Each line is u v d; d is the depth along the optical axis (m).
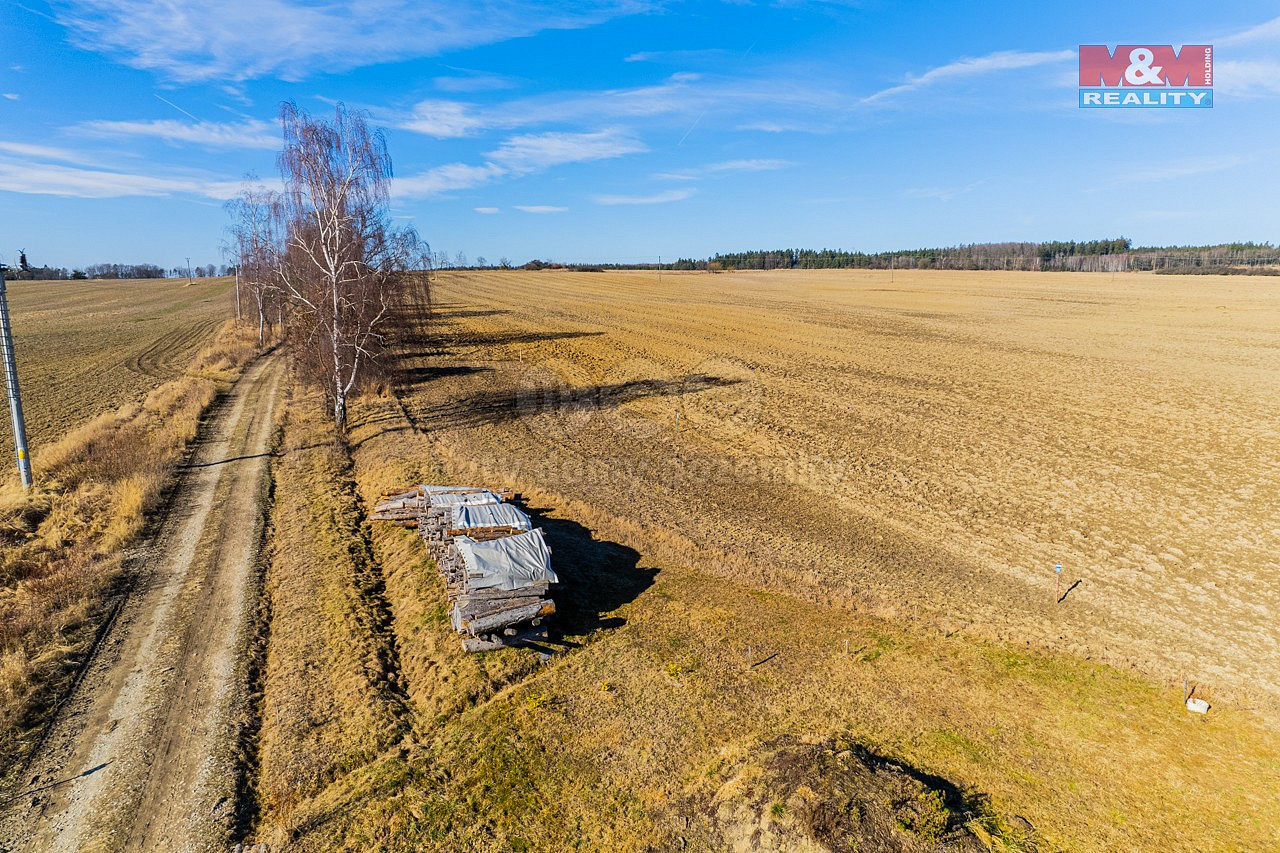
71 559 17.06
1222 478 22.84
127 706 11.96
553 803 9.88
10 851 9.02
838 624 14.67
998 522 19.88
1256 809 9.43
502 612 13.48
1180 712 11.69
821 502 21.55
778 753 10.20
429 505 18.09
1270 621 14.55
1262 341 51.88
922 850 8.26
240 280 70.44
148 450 25.27
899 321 70.00
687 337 59.47
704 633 14.32
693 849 9.02
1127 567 17.08
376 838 9.27
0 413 32.19
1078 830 9.05
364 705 11.94
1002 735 11.12
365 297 29.78
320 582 16.22
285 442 28.06
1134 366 42.69
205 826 9.48
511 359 48.75
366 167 29.44
